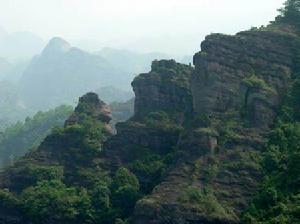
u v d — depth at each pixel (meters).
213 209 89.12
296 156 90.69
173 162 105.19
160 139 117.50
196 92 117.75
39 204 105.31
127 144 119.44
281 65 118.88
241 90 113.81
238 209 90.69
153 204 91.69
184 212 89.31
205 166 98.81
